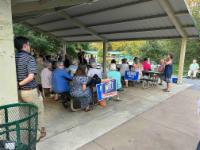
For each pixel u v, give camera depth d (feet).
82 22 25.04
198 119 12.42
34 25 29.99
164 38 24.88
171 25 20.67
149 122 11.87
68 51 50.72
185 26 20.81
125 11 19.20
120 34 27.20
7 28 6.82
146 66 24.11
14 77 7.25
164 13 18.25
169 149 8.77
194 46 52.16
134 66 22.06
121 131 10.57
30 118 5.45
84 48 60.39
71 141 9.36
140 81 24.64
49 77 16.48
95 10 20.18
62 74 14.11
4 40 6.77
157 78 23.88
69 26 27.32
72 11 21.34
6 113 6.20
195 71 32.04
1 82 6.86
